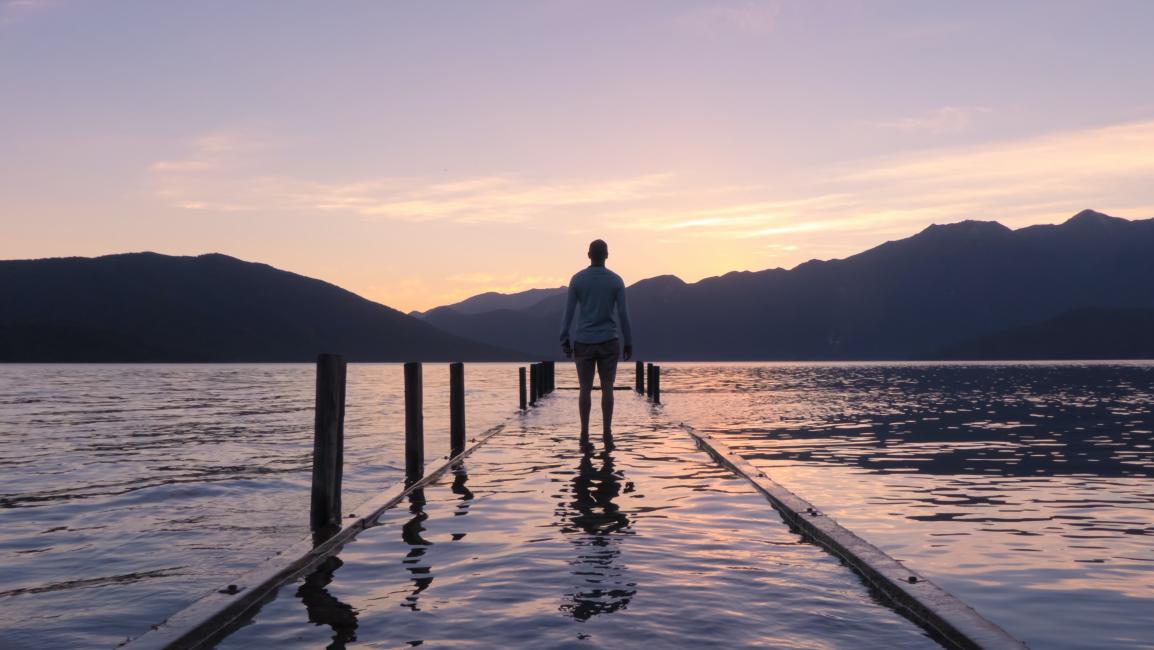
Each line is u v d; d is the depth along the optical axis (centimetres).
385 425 1455
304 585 371
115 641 341
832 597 348
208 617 305
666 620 316
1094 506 632
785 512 523
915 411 1848
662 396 2559
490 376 5644
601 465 760
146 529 577
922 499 668
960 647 284
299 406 2117
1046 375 5512
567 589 358
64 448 1099
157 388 3444
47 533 564
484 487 643
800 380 4484
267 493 730
